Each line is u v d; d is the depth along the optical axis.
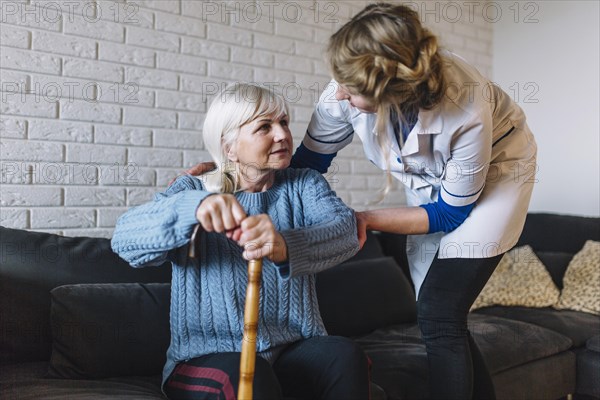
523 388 2.14
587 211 3.33
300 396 1.29
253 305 1.14
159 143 2.34
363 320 2.24
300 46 2.79
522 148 1.71
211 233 1.36
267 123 1.39
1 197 1.99
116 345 1.64
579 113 3.36
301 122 2.79
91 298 1.67
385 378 1.79
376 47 1.15
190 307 1.34
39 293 1.73
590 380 2.34
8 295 1.70
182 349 1.35
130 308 1.70
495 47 3.74
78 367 1.60
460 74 1.38
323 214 1.39
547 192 3.51
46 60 2.07
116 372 1.64
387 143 1.50
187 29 2.42
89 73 2.16
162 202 1.24
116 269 1.86
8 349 1.69
